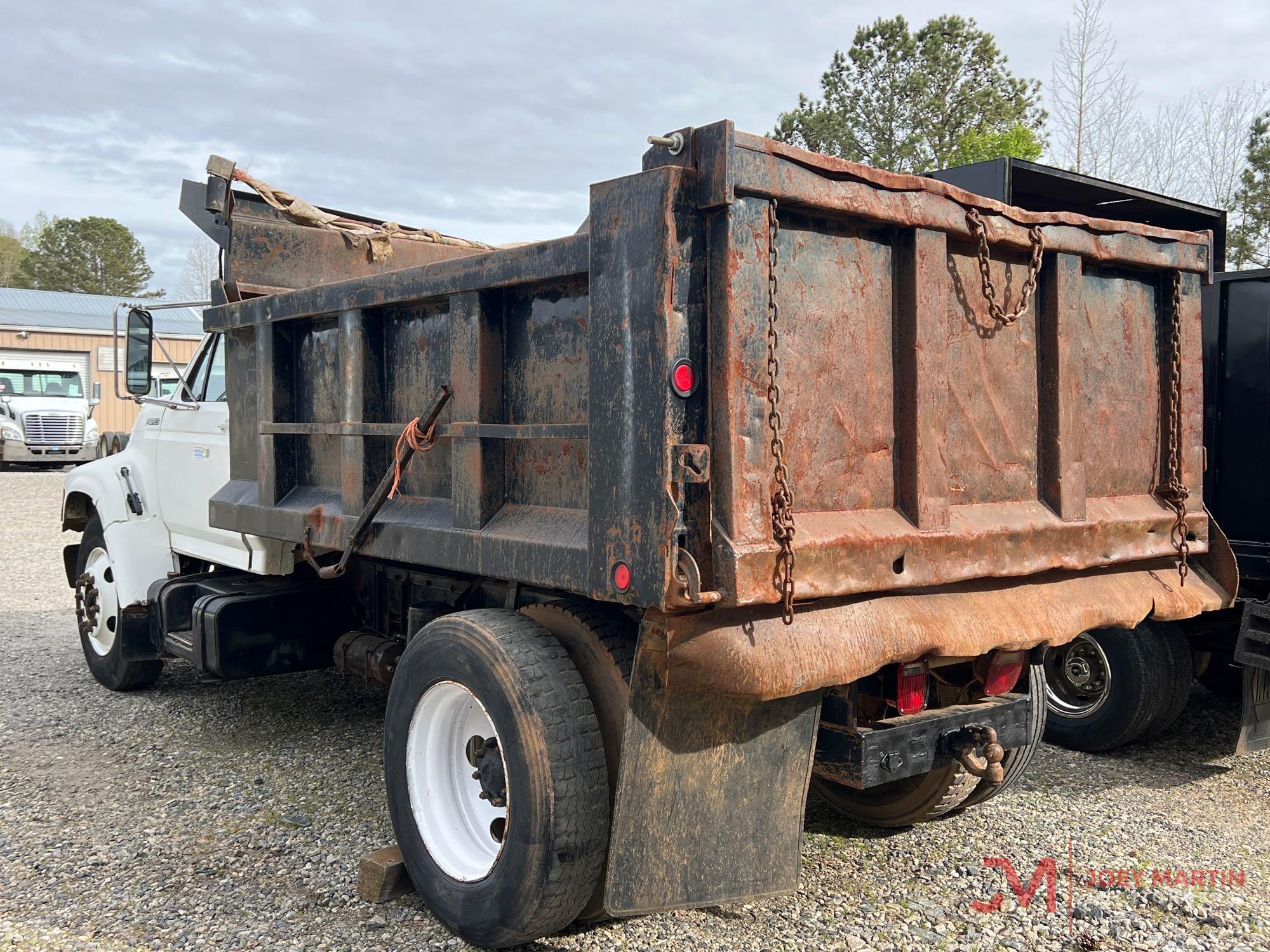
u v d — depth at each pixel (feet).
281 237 16.67
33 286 246.06
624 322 8.75
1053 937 10.78
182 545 18.79
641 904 9.31
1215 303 17.01
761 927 10.90
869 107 98.73
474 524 10.85
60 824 13.74
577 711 9.69
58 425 82.99
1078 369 11.53
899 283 10.01
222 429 17.22
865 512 9.67
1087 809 14.75
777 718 9.96
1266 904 11.63
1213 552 13.15
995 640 10.05
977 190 16.67
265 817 13.93
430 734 11.09
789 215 9.09
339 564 13.01
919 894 11.74
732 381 8.36
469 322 10.85
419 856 10.93
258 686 21.03
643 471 8.55
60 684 21.34
